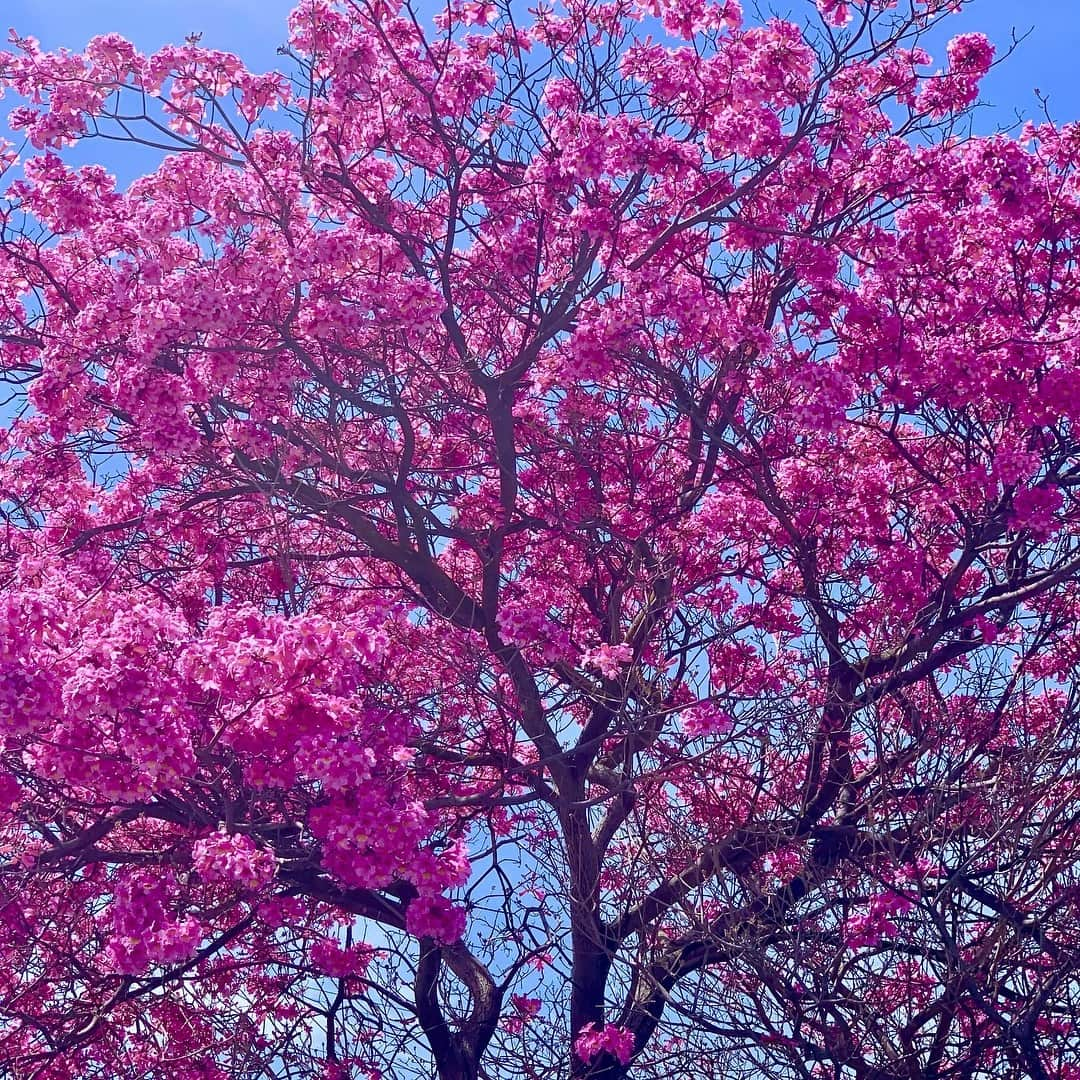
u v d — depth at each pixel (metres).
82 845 8.17
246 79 10.07
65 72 9.60
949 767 8.70
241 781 8.05
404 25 10.52
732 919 8.04
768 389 10.76
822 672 9.76
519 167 10.48
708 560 11.22
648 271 9.84
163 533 10.66
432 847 9.24
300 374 10.20
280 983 10.17
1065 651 10.48
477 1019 9.78
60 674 7.31
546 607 11.47
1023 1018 7.83
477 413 11.51
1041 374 9.85
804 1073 7.81
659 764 9.39
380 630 8.09
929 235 10.38
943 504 11.37
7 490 10.92
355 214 10.59
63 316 10.53
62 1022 8.85
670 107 10.32
